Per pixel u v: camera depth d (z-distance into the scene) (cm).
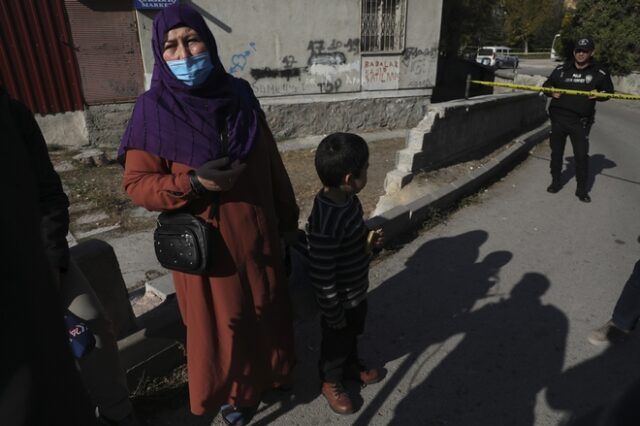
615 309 287
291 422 238
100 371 194
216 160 171
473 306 333
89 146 864
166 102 178
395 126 1042
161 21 175
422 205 457
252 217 196
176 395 248
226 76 193
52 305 77
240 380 210
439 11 991
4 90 94
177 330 255
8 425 66
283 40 895
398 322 316
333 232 204
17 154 79
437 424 237
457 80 1555
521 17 4756
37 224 78
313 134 978
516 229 464
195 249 180
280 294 219
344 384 263
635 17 2042
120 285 239
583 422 118
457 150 622
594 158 779
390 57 986
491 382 264
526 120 933
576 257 407
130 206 585
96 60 820
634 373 269
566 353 286
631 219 495
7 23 756
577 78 527
